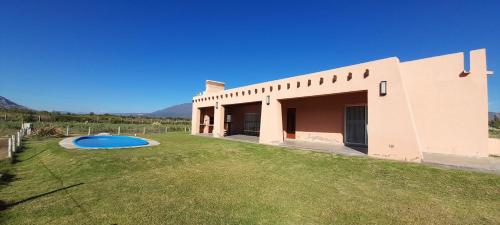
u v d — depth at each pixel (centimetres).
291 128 1496
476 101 837
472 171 639
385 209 450
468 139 845
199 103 2047
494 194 507
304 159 874
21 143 1309
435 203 476
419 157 758
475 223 394
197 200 491
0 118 3025
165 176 677
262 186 588
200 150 1074
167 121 4394
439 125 903
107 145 1369
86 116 3756
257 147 1156
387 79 844
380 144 848
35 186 582
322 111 1330
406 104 794
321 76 1064
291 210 445
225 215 421
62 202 475
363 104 1154
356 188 572
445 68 900
